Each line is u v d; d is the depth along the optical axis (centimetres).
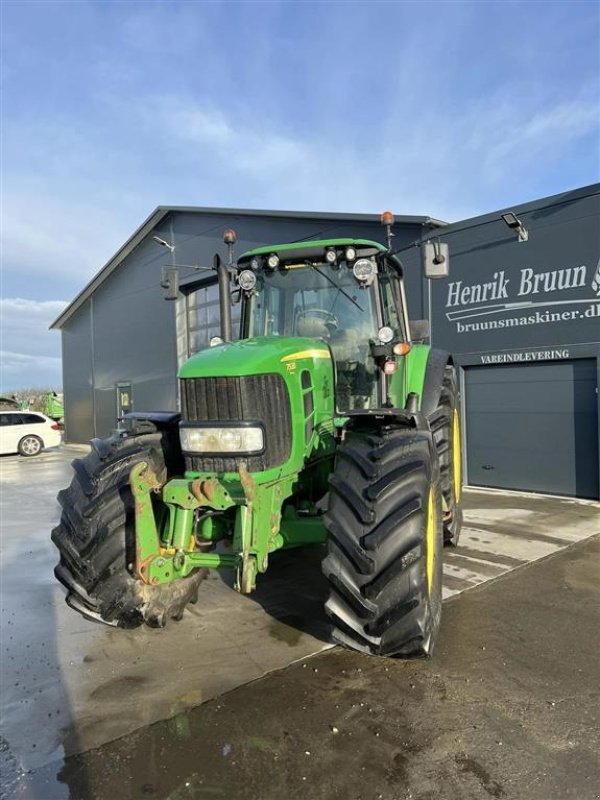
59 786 239
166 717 286
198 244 1472
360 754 252
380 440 322
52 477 1261
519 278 860
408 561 287
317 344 396
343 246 439
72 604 340
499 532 630
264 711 288
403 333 495
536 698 293
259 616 412
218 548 491
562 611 406
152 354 1689
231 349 348
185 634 385
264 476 317
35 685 324
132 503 340
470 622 389
